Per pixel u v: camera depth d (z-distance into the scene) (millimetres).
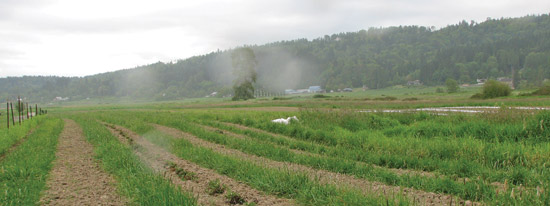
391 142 10773
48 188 6719
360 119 16438
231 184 6902
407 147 10000
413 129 13148
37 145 12375
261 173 7082
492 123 12672
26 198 5922
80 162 9391
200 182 7109
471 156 8711
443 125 12992
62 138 15203
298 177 6566
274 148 10438
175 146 11375
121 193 6285
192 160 9234
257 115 26328
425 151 9438
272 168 7562
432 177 6910
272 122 17906
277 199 5973
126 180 6812
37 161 8852
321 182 6637
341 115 17344
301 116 19172
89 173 8062
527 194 5363
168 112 40250
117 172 7715
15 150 11562
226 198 6020
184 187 6664
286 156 9445
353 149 10609
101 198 6109
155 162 9102
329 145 12195
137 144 12203
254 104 59219
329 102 53781
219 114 30141
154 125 21969
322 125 16156
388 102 47250
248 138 13805
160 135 14836
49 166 8609
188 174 7590
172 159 9508
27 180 7102
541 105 28312
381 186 6645
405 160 8656
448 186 6277
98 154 10055
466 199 5793
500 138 10836
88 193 6410
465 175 7430
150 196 5668
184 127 18453
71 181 7289
